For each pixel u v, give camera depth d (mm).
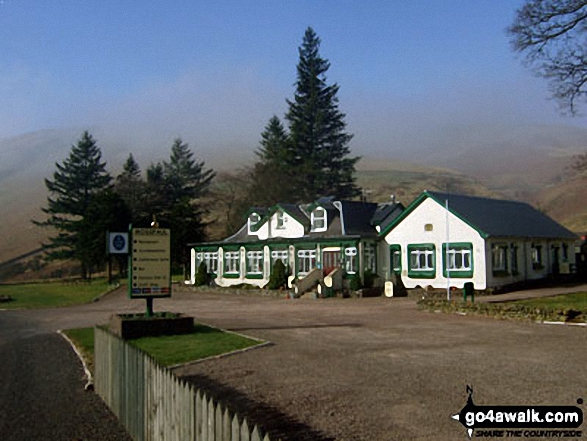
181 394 6332
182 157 91500
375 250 36906
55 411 10242
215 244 45031
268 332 17578
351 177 77938
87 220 59125
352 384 10156
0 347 18422
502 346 13820
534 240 35938
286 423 8055
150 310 18062
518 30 25812
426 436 7301
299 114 77688
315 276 35938
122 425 9273
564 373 10500
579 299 23000
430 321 19594
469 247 31688
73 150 82562
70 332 20969
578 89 25406
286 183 72875
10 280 80375
